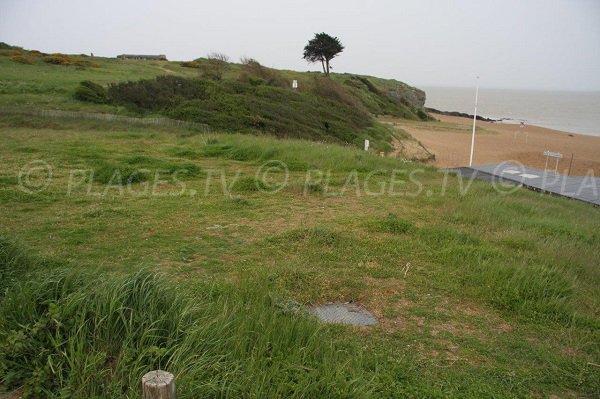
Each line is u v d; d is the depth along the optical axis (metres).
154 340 3.02
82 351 2.86
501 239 6.81
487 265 5.55
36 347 2.95
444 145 31.34
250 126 19.81
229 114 20.34
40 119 16.53
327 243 6.21
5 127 15.30
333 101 30.88
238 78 30.64
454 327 4.27
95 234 6.11
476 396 3.16
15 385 2.81
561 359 3.79
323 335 3.66
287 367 3.04
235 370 2.89
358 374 3.16
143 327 3.11
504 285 5.07
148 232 6.34
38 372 2.77
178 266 5.22
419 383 3.25
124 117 17.78
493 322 4.41
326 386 2.92
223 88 24.42
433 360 3.66
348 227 7.06
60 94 20.62
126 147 13.21
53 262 4.88
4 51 31.75
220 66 36.03
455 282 5.23
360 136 25.56
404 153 25.23
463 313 4.56
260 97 24.95
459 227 7.45
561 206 11.23
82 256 5.30
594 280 5.58
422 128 41.50
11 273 4.05
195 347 3.03
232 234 6.47
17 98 18.81
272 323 3.49
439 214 8.18
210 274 5.04
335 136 24.08
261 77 33.00
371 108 48.25
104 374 2.78
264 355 3.20
